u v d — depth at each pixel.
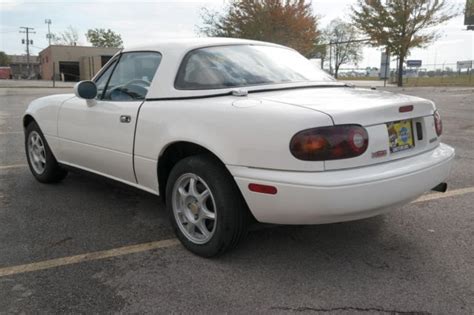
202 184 3.37
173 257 3.46
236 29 31.50
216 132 3.14
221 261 3.37
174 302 2.84
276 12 30.64
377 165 2.98
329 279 3.11
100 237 3.85
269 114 2.94
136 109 3.77
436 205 4.59
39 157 5.41
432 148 3.48
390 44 35.38
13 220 4.23
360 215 2.92
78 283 3.07
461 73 49.12
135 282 3.08
